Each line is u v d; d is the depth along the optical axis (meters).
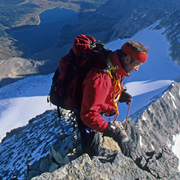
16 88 102.19
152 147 18.48
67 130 14.69
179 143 26.94
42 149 15.77
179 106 36.12
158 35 108.44
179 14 109.62
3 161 18.19
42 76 113.62
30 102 87.38
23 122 74.62
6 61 152.88
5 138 29.34
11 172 15.27
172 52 85.06
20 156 16.66
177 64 77.44
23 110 81.69
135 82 66.19
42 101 87.12
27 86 103.06
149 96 54.00
